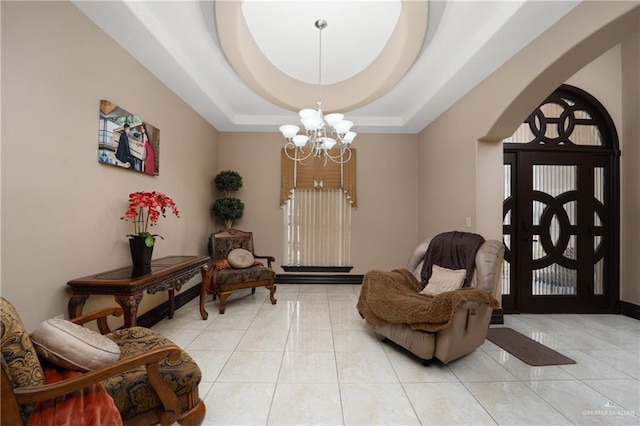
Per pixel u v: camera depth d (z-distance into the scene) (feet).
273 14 8.20
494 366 7.06
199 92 10.68
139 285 6.21
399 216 15.67
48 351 3.55
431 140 13.78
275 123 14.35
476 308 6.96
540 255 11.21
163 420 4.09
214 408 5.39
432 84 10.84
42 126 5.60
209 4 6.98
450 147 11.84
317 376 6.50
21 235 5.26
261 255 15.43
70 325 3.96
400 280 9.07
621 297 11.16
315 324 9.68
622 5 5.43
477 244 8.61
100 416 3.39
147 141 8.88
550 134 11.29
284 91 11.75
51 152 5.80
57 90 5.90
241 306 11.61
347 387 6.10
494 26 7.22
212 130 14.52
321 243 15.56
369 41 9.52
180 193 11.21
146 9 7.07
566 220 11.19
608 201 11.28
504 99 8.54
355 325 9.62
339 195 15.64
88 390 3.55
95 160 6.93
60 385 3.13
